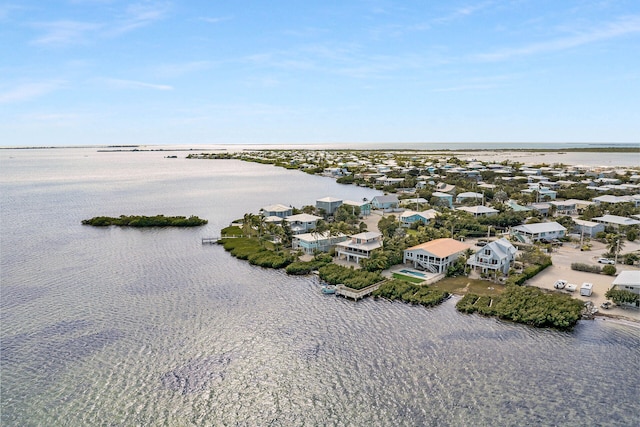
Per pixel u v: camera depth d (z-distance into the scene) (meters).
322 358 48.03
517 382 43.28
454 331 53.72
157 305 62.44
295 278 74.12
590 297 62.62
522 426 37.22
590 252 87.12
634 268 75.12
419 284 68.12
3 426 37.06
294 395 41.88
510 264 75.81
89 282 72.19
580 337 51.88
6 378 43.91
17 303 62.84
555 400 40.50
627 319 55.97
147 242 100.69
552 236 96.00
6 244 98.06
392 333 53.47
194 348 50.16
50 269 79.19
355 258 82.44
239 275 76.00
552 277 71.50
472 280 71.56
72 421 37.94
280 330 54.50
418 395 41.47
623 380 43.41
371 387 42.81
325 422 38.28
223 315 59.00
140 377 44.47
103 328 54.97
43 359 47.53
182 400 41.06
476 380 43.69
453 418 38.28
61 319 57.53
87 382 43.50
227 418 38.81
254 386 43.25
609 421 37.72
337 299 64.56
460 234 96.25
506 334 52.88
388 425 37.69
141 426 37.59
